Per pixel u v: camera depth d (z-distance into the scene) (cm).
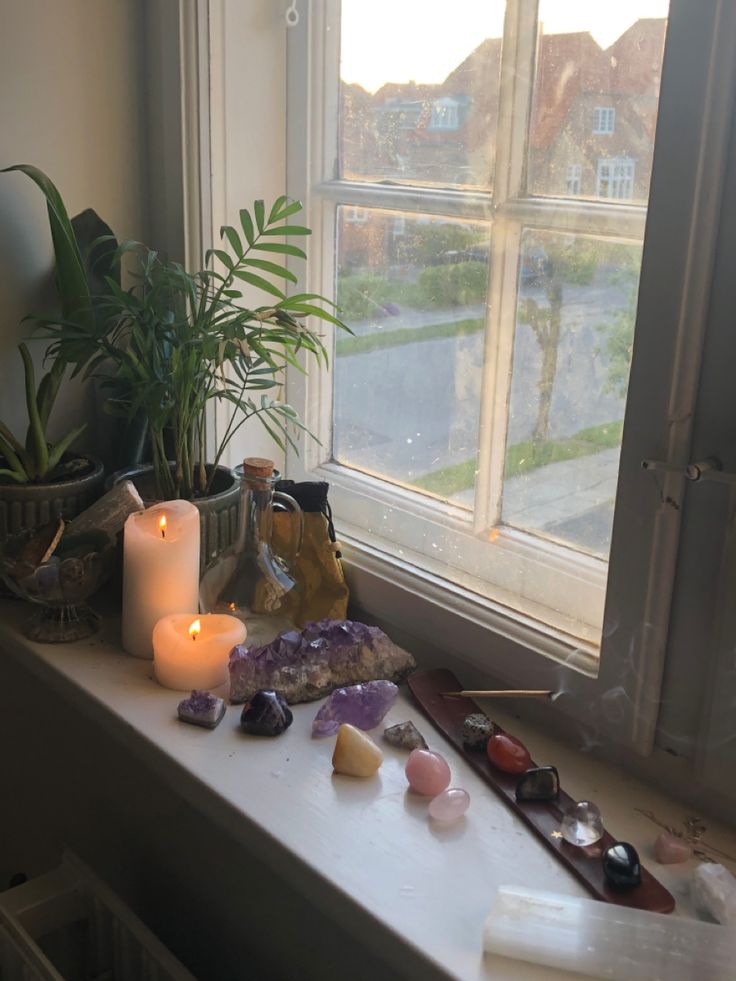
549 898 79
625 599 93
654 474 88
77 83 123
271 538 121
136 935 106
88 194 127
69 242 116
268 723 101
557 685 101
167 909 121
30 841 149
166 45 122
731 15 76
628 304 95
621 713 95
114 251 120
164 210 129
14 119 119
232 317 131
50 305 129
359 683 110
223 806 92
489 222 107
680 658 90
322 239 129
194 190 125
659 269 84
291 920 102
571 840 86
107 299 118
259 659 107
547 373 105
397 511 124
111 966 114
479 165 108
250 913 107
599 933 76
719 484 84
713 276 81
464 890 82
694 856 87
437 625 113
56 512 121
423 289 117
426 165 114
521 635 105
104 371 134
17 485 119
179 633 109
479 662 109
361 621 126
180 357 112
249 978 110
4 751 150
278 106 128
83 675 112
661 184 83
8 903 111
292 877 86
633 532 91
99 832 131
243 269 131
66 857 118
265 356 116
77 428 130
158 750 99
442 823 90
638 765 97
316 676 108
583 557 104
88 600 129
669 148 81
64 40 120
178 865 117
